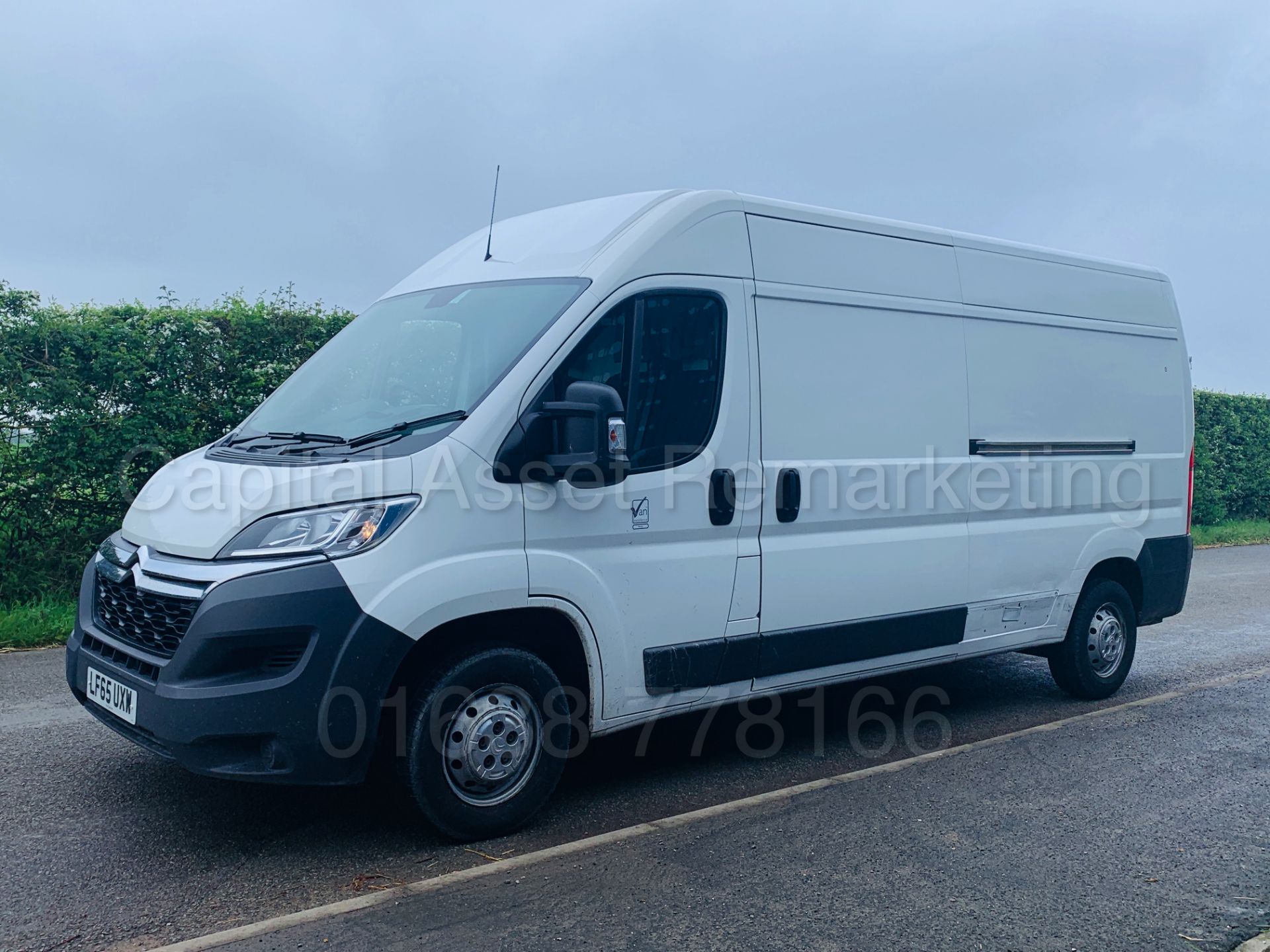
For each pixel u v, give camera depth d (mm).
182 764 3939
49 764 5145
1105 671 7133
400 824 4547
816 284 5410
